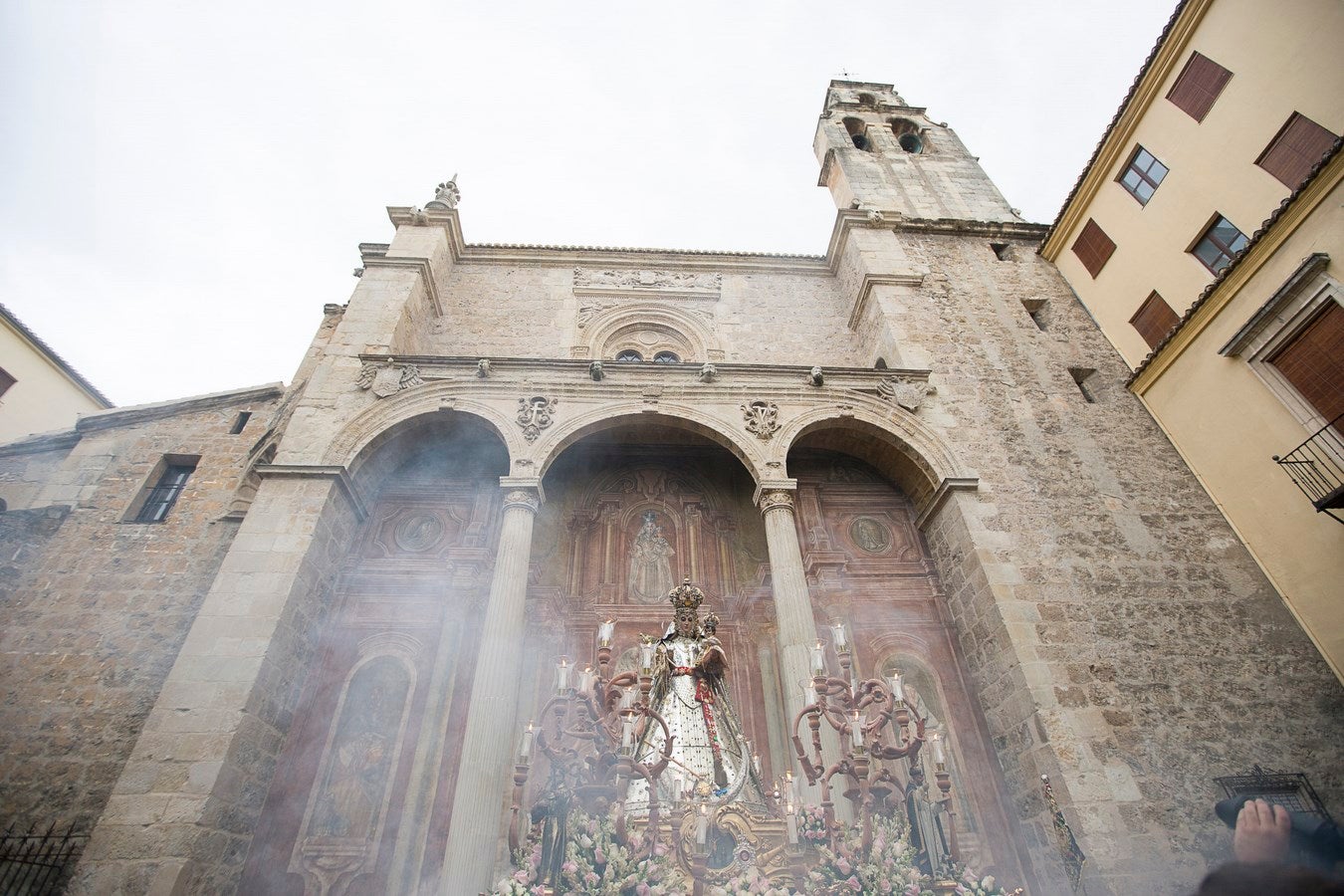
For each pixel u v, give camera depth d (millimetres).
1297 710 11031
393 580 13234
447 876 8805
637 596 13953
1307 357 12227
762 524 15172
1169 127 15625
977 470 13875
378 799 10992
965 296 18062
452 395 13977
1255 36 13531
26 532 13367
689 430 14391
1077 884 9461
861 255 18844
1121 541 13039
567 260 20047
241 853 9703
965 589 12961
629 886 5680
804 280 20469
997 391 15508
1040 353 16688
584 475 15695
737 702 12594
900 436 14281
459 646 12523
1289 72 12883
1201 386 14266
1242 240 13977
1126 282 16875
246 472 14117
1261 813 4000
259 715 10180
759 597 13773
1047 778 10438
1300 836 3852
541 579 13781
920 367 15727
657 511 15367
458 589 13062
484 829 9195
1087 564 12617
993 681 11953
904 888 5855
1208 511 13672
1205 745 10609
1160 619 11977
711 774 7000
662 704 7641
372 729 11711
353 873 10336
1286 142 12984
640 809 6703
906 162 24906
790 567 12141
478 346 17547
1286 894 2824
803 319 19344
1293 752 10594
